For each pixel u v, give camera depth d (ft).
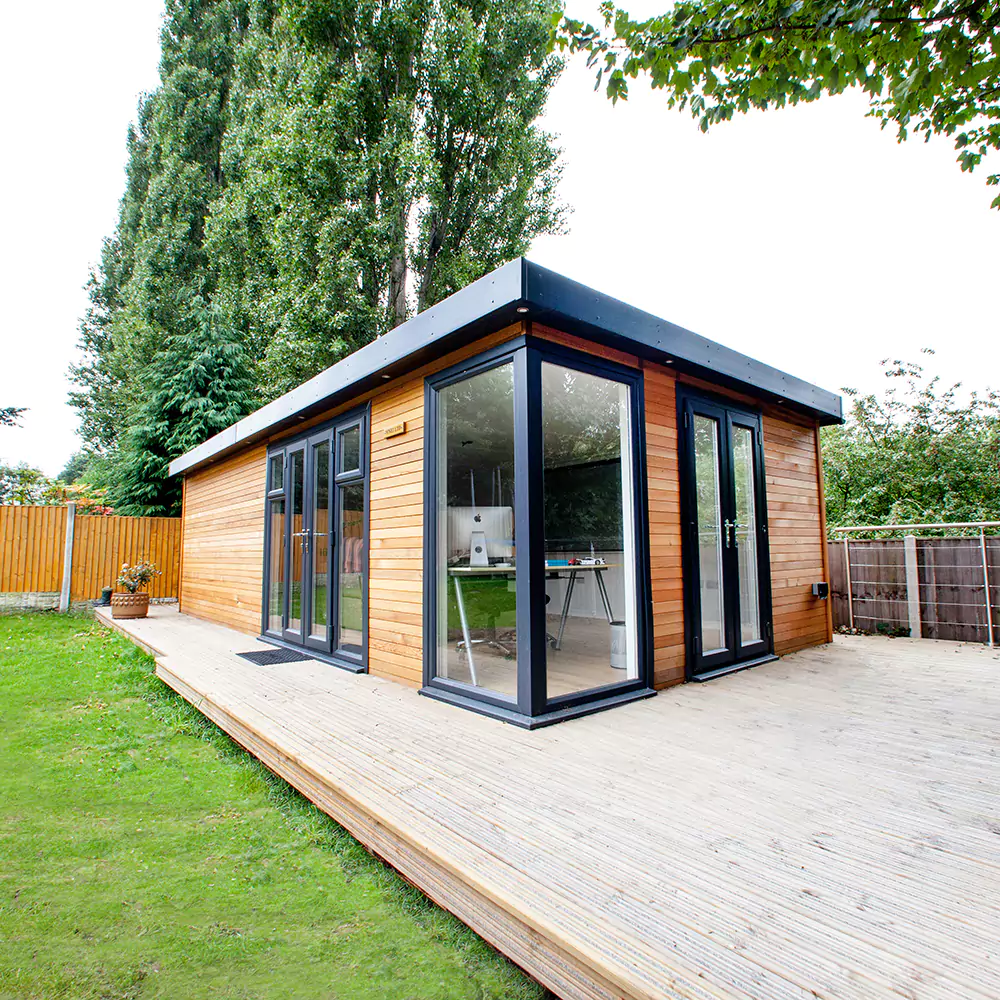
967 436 32.01
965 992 3.98
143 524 35.24
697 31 9.18
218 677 14.39
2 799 9.45
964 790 7.48
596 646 15.84
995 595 18.98
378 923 6.29
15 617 30.37
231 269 50.44
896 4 8.02
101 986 5.28
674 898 5.10
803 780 7.78
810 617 18.84
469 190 41.01
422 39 38.14
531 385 10.80
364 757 8.71
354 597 15.83
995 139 10.81
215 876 7.26
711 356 14.16
